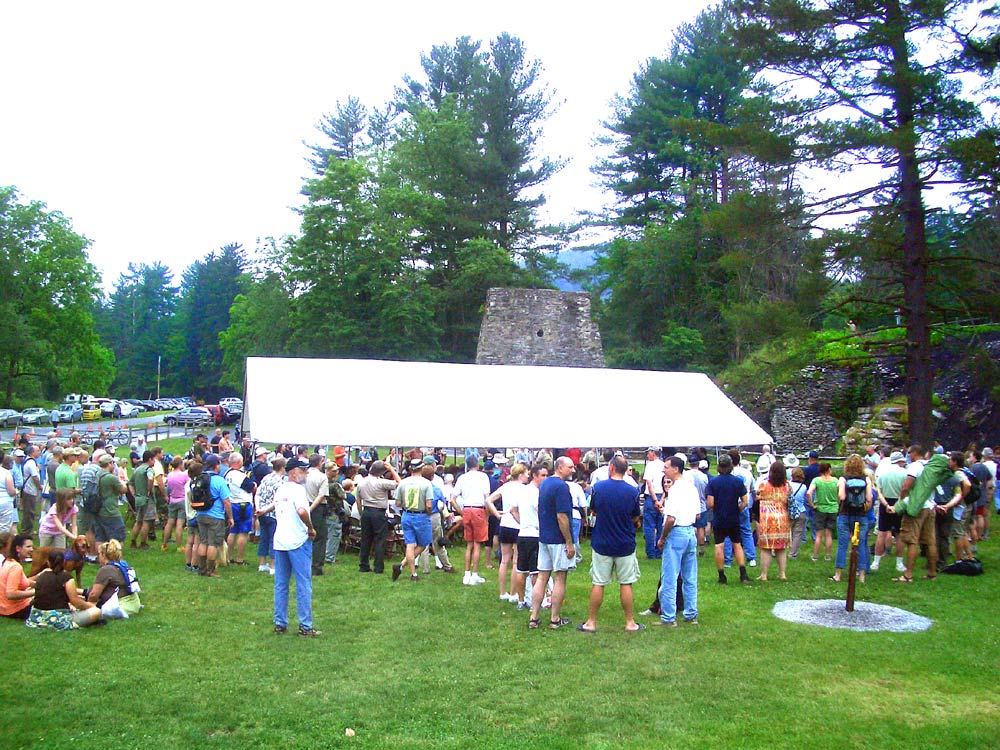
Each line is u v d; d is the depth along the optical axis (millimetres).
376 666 6758
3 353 49438
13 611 7969
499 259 44656
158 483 12594
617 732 5395
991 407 22188
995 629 7961
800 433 27594
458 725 5500
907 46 18188
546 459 10586
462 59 49969
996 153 15883
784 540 10289
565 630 7934
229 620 8188
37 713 5570
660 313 45125
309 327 41469
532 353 30328
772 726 5492
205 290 82625
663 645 7379
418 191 45531
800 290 19672
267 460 14258
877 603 9102
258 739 5246
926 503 10164
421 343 43219
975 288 18344
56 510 10070
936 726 5504
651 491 12367
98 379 57688
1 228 51250
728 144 19516
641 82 47375
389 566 11570
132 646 7184
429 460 12188
